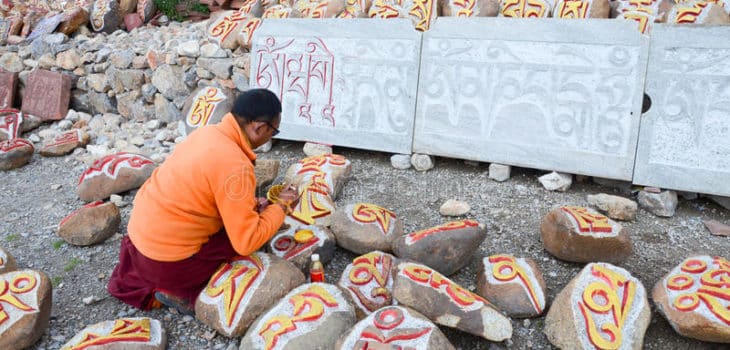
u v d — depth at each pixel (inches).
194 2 290.2
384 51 179.0
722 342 92.7
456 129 171.8
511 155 165.0
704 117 141.6
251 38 205.8
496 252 130.3
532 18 158.2
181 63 225.6
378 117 182.7
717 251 126.6
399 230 129.1
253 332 93.4
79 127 245.6
